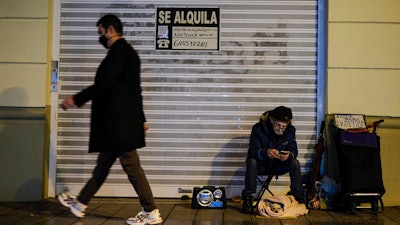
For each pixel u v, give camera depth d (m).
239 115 5.26
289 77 5.25
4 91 5.14
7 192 5.07
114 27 3.98
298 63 5.25
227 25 5.28
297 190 4.55
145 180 3.99
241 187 5.22
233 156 5.24
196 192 4.77
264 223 4.10
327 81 5.11
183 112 5.27
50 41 5.26
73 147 5.25
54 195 5.25
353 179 4.55
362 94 5.09
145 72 5.28
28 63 5.15
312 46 5.26
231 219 4.25
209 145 5.25
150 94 5.27
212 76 5.27
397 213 4.61
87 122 5.26
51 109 5.26
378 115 5.07
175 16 5.29
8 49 5.16
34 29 5.17
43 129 5.11
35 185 5.08
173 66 5.28
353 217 4.41
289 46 5.26
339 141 4.72
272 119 4.58
